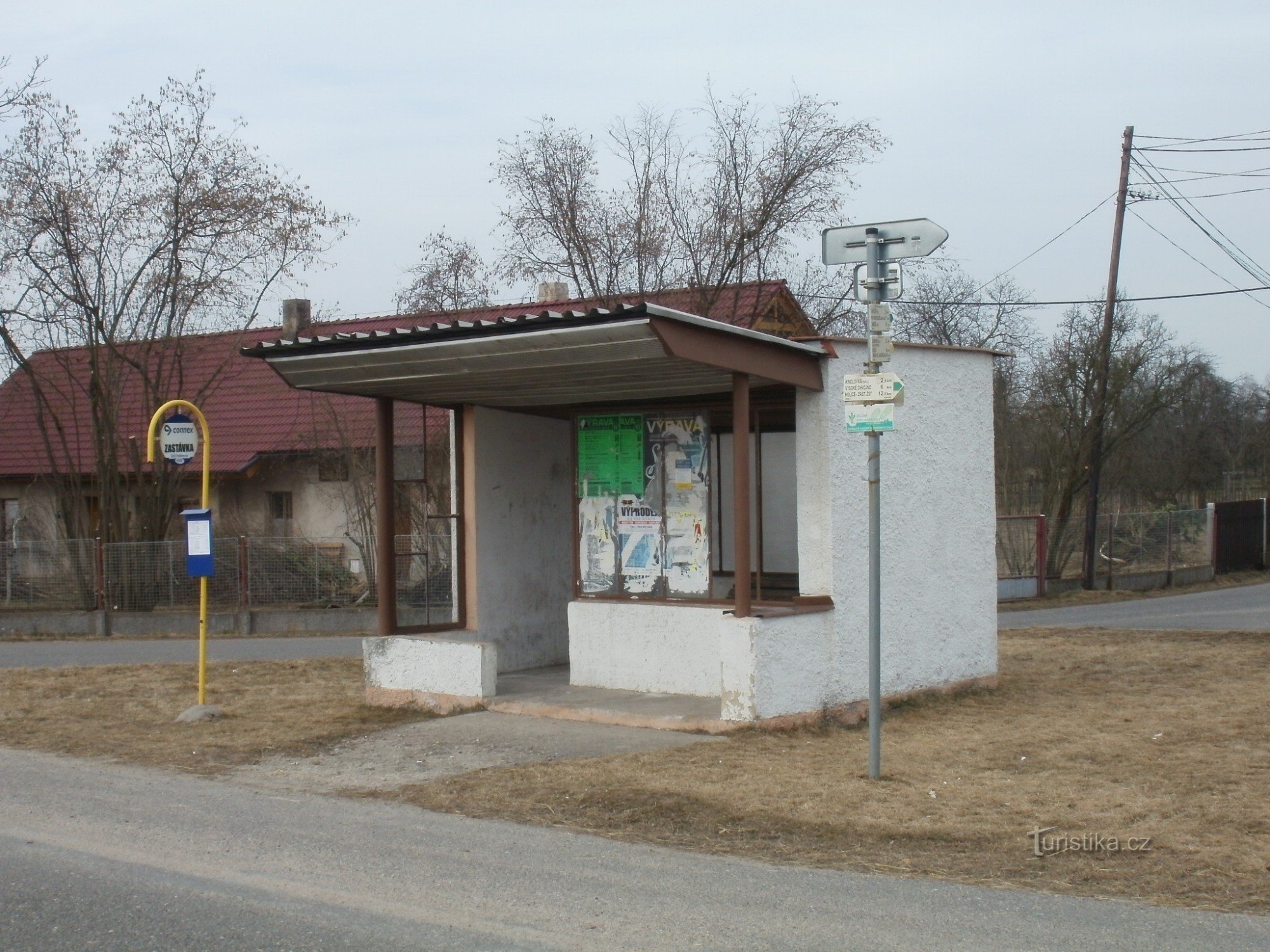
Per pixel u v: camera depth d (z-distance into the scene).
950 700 11.41
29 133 22.38
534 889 5.90
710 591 10.84
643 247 27.16
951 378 11.62
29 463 28.91
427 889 5.91
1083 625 19.80
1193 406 41.44
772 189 26.27
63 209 22.58
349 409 27.08
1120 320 31.83
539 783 8.12
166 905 5.67
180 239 23.42
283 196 23.81
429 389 10.95
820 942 5.13
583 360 8.97
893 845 6.66
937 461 11.45
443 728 10.13
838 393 10.25
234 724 10.75
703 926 5.34
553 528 13.02
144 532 24.23
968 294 41.28
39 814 7.47
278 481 28.25
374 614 21.30
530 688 11.39
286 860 6.41
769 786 7.92
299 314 30.11
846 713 10.30
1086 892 5.82
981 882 6.00
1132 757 8.79
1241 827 6.90
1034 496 34.62
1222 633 17.52
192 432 11.59
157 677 14.32
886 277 8.06
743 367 9.34
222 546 21.88
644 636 11.07
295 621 21.36
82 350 26.06
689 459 10.98
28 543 22.14
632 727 9.97
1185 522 30.08
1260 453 43.06
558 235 27.47
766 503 11.45
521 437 12.65
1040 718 10.52
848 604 10.34
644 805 7.46
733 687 9.63
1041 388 30.38
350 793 8.10
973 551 11.94
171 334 24.17
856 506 10.45
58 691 13.01
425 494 21.64
